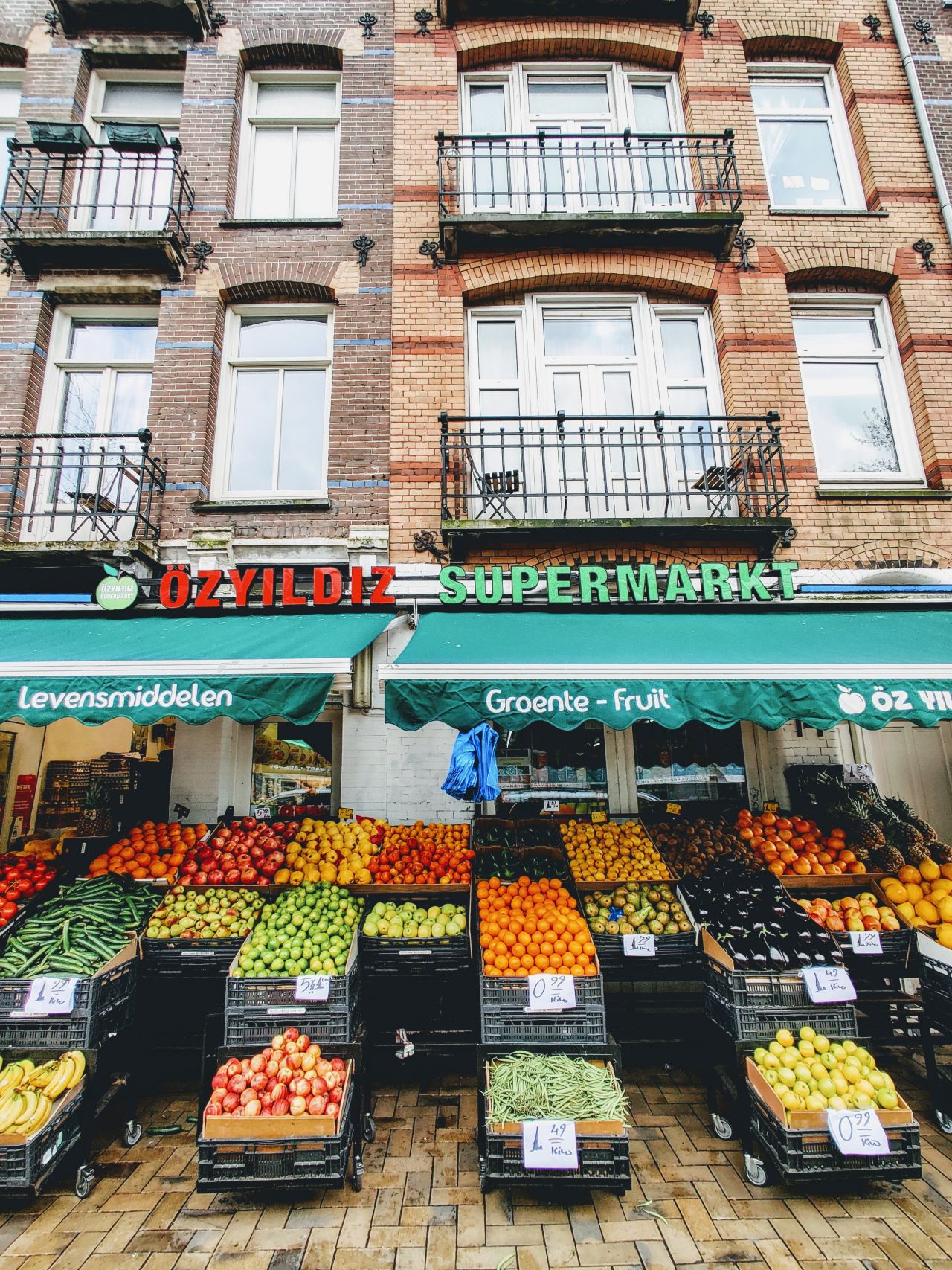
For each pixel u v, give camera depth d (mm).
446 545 6301
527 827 5750
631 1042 4797
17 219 7230
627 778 6574
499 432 6289
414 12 7805
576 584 6102
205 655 4680
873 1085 3639
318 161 7957
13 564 6020
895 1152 3451
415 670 4441
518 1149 3502
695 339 7355
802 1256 3172
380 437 6715
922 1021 4484
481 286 7062
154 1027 4762
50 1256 3191
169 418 6715
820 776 6211
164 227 7281
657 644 5031
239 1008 4020
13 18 7867
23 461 6699
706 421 6918
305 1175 3434
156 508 6469
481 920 4492
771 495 6543
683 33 7871
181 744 6383
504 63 7977
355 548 6316
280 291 7195
